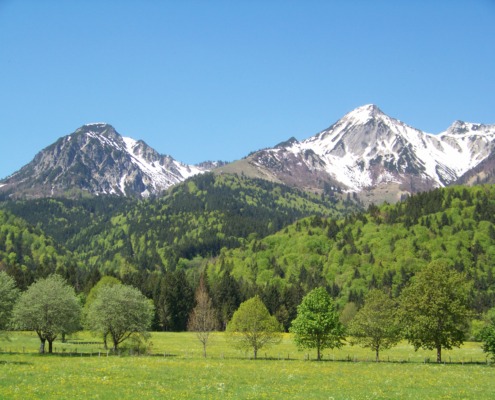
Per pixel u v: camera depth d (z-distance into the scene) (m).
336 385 48.44
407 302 81.69
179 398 38.59
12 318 78.88
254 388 44.12
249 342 85.94
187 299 177.75
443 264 83.88
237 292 188.38
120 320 88.31
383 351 106.69
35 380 46.16
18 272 168.75
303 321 83.19
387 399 40.22
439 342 79.81
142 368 59.38
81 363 65.25
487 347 74.81
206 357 84.12
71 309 87.50
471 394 43.56
